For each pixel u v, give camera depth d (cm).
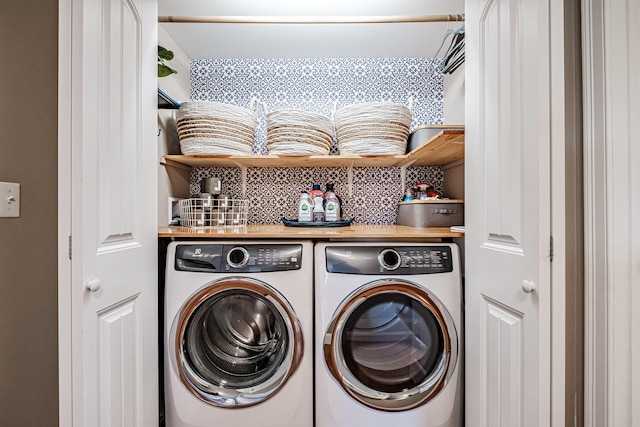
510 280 89
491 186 100
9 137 90
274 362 137
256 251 136
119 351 101
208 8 165
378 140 168
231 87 212
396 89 212
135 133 110
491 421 102
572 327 88
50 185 92
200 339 139
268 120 174
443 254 137
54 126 92
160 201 166
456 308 133
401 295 135
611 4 81
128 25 106
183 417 131
